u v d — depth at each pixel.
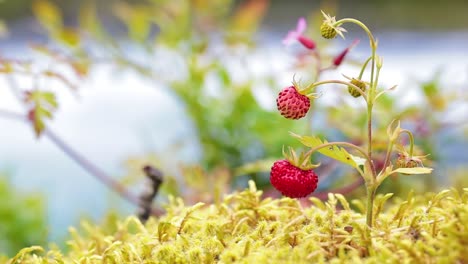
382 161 0.54
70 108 1.17
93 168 0.58
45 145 1.07
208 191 0.56
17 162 0.99
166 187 0.60
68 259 0.40
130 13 0.78
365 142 0.58
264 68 0.87
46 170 0.96
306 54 0.62
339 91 0.63
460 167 0.68
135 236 0.39
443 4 1.57
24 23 1.54
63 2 1.60
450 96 0.65
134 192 0.73
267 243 0.36
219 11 0.80
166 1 0.77
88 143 1.04
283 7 1.63
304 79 0.64
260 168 0.61
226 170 0.58
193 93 0.72
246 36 0.74
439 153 0.67
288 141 0.65
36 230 0.67
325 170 0.60
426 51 1.27
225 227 0.38
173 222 0.38
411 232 0.36
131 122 1.07
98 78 1.30
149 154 0.71
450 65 1.12
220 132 0.71
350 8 1.63
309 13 1.60
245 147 0.70
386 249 0.34
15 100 1.17
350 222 0.35
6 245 0.66
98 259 0.37
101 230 0.44
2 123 1.14
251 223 0.38
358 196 0.60
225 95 0.71
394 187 0.61
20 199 0.68
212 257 0.36
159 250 0.36
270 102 0.74
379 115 0.62
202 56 0.73
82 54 0.72
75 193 0.89
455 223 0.35
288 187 0.37
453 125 0.65
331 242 0.35
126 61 0.74
